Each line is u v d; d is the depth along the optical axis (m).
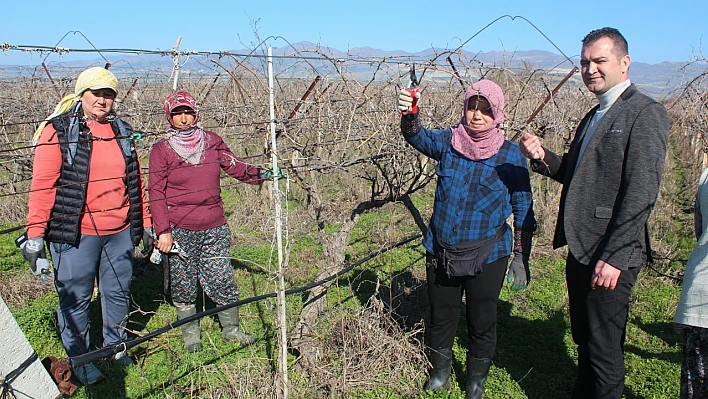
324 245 4.15
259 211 7.71
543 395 3.54
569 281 3.05
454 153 3.15
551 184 8.59
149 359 3.90
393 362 3.66
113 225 3.43
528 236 3.16
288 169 3.78
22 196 8.38
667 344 4.22
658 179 2.51
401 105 3.10
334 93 4.57
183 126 3.64
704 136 6.89
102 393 3.48
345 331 3.84
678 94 6.88
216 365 3.79
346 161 4.04
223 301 3.99
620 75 2.68
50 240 3.25
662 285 5.36
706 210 2.65
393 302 4.54
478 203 3.05
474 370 3.35
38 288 5.19
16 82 8.23
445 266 3.12
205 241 3.87
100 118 3.24
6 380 2.00
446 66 3.70
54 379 2.26
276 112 3.74
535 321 4.63
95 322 4.39
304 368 3.56
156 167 3.65
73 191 3.18
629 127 2.59
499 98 2.90
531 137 2.86
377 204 4.10
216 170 3.80
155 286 5.30
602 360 2.84
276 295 3.20
